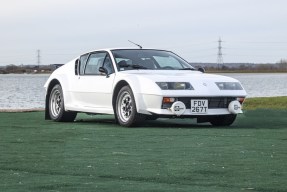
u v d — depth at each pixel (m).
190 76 9.05
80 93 10.02
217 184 4.35
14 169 5.03
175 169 4.98
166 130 8.35
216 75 9.41
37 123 9.65
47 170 4.96
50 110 10.46
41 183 4.39
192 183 4.39
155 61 9.83
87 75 10.02
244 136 7.52
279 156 5.71
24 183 4.39
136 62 9.66
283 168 5.02
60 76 10.45
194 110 8.73
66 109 10.22
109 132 8.05
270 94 33.22
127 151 6.11
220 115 9.02
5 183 4.39
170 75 9.05
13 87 51.38
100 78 9.66
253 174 4.73
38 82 79.00
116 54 9.78
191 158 5.60
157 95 8.59
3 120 10.16
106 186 4.27
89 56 10.22
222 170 4.93
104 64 9.80
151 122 10.12
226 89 8.98
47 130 8.31
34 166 5.17
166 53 10.21
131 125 8.90
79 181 4.47
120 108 9.13
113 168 5.05
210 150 6.17
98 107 9.70
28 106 20.81
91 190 4.14
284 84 63.81
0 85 60.28
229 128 8.73
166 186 4.27
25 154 5.90
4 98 28.16
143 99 8.74
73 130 8.32
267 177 4.60
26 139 7.17
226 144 6.68
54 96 10.49
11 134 7.75
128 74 9.16
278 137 7.41
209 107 8.86
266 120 10.14
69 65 10.55
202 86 8.84
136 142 6.88
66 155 5.83
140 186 4.27
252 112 11.75
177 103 8.60
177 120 10.59
